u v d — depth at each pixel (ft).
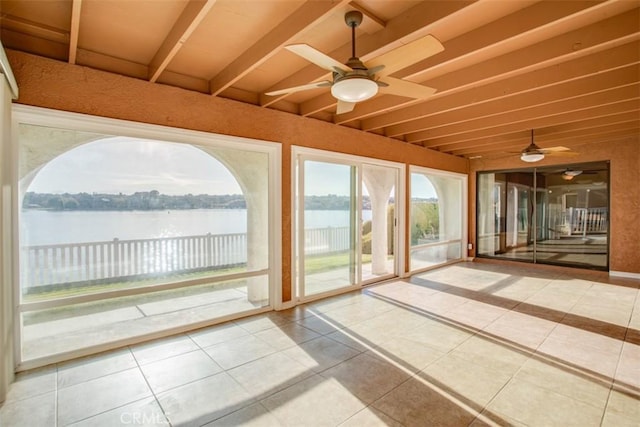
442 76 10.47
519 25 7.22
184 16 7.29
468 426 6.27
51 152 8.93
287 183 13.35
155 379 7.98
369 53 8.02
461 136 18.45
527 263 22.66
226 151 12.12
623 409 6.76
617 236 19.02
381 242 18.08
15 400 7.14
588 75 9.25
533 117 13.30
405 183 19.01
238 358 9.05
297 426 6.31
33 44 8.41
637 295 15.12
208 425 6.35
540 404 6.95
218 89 10.78
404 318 12.14
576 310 13.01
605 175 19.45
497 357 9.07
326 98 12.46
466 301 14.26
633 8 7.13
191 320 11.34
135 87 9.90
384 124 15.08
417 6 7.06
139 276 10.36
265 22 7.80
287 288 13.39
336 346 9.80
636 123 15.62
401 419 6.48
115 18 7.62
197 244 11.49
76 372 8.33
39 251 8.77
